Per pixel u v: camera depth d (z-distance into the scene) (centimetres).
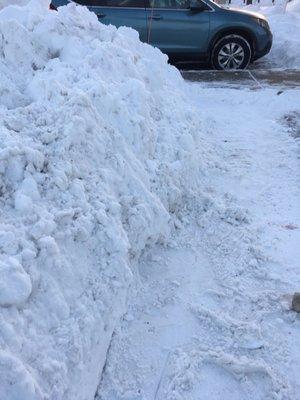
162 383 262
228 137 596
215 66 986
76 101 338
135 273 329
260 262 363
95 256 291
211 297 326
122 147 359
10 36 398
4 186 280
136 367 270
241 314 313
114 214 312
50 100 352
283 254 374
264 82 867
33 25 436
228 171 502
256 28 966
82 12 502
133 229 326
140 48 611
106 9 913
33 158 294
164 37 944
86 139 332
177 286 333
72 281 266
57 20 440
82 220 289
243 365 270
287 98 734
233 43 973
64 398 227
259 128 634
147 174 370
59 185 296
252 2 2161
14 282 229
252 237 391
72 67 410
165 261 355
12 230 256
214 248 378
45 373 223
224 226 403
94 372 252
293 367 277
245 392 261
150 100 443
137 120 384
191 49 963
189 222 404
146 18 923
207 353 278
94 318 263
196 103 731
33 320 236
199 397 256
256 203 445
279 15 1493
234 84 852
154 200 349
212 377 268
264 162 529
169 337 291
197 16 942
